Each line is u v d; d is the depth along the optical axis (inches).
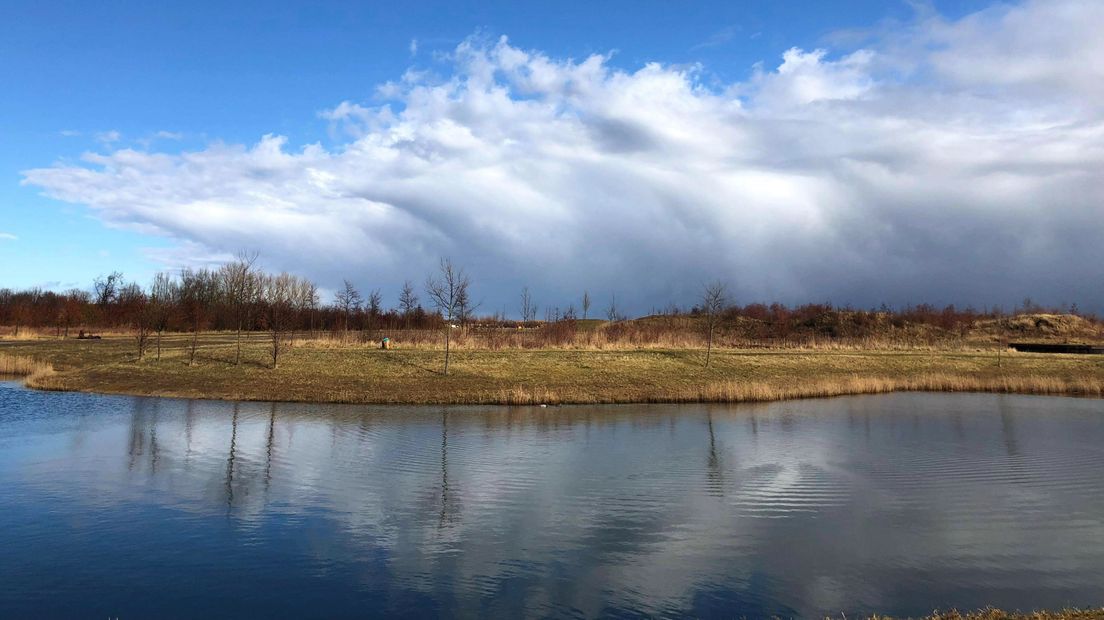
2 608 480.1
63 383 1705.2
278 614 473.1
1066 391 1962.4
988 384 2028.8
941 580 542.3
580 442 1099.9
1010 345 3405.5
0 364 2039.9
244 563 564.1
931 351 2706.7
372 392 1596.9
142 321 1999.3
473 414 1398.9
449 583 527.8
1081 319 4217.5
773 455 1017.5
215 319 3572.8
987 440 1160.2
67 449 995.9
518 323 3567.9
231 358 1903.3
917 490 818.8
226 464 909.2
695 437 1160.8
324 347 2126.0
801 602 498.9
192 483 810.8
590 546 613.3
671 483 839.7
